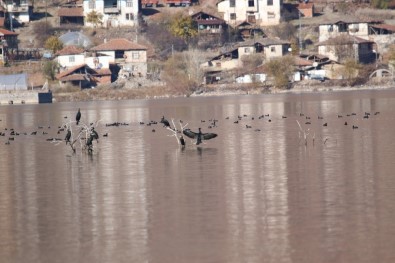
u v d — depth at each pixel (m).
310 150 59.81
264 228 35.25
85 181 48.44
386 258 30.92
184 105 131.62
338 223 35.66
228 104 129.38
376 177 46.34
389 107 107.56
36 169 54.44
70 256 32.34
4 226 37.06
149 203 40.94
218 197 41.88
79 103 155.00
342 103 120.12
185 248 32.81
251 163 53.72
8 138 78.38
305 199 40.69
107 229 35.94
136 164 55.09
